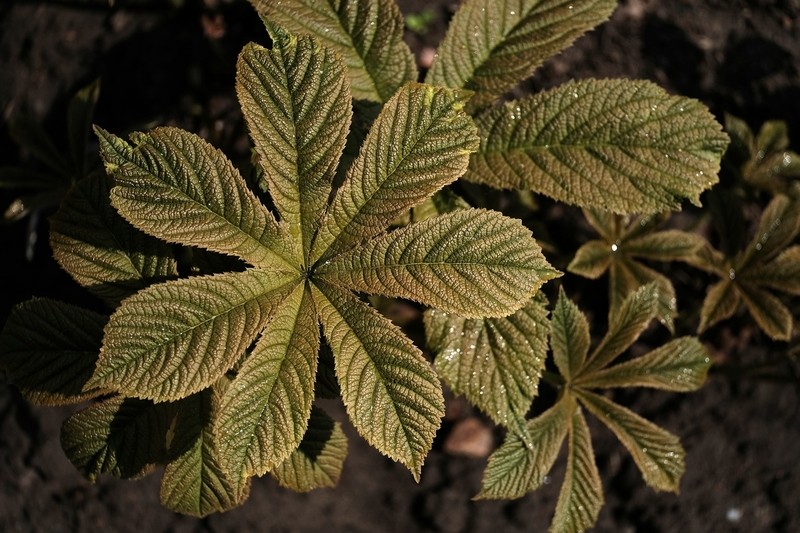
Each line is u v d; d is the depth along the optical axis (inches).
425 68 58.5
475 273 37.4
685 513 57.7
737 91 59.7
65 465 59.6
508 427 42.0
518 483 43.7
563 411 45.4
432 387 37.2
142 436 40.9
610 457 58.6
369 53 42.6
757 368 54.6
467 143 37.5
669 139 41.2
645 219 50.4
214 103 58.6
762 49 60.4
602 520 58.7
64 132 59.9
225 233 38.0
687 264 56.9
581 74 59.5
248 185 41.4
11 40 61.7
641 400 58.6
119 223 40.7
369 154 37.9
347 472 58.5
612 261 50.0
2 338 40.4
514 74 42.8
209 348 37.4
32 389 40.6
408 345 37.5
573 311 44.9
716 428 57.8
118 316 36.8
